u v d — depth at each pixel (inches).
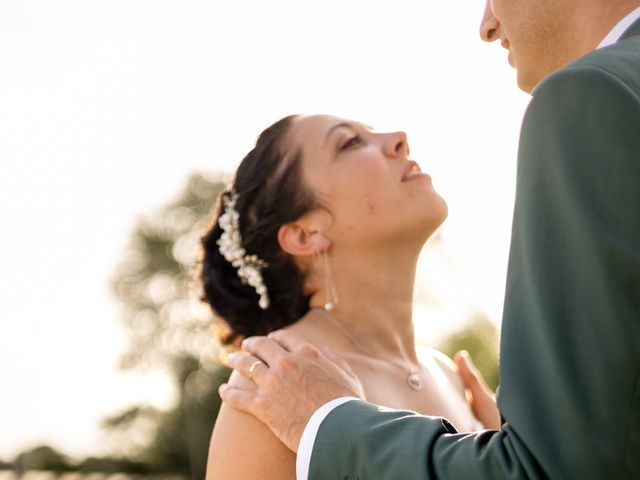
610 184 58.1
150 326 1520.7
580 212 58.6
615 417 55.7
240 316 116.3
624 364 55.9
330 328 105.7
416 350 118.2
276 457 86.7
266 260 112.1
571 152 60.0
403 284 108.1
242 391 85.1
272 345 86.7
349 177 106.1
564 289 58.9
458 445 61.7
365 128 111.1
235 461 88.3
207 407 1421.0
